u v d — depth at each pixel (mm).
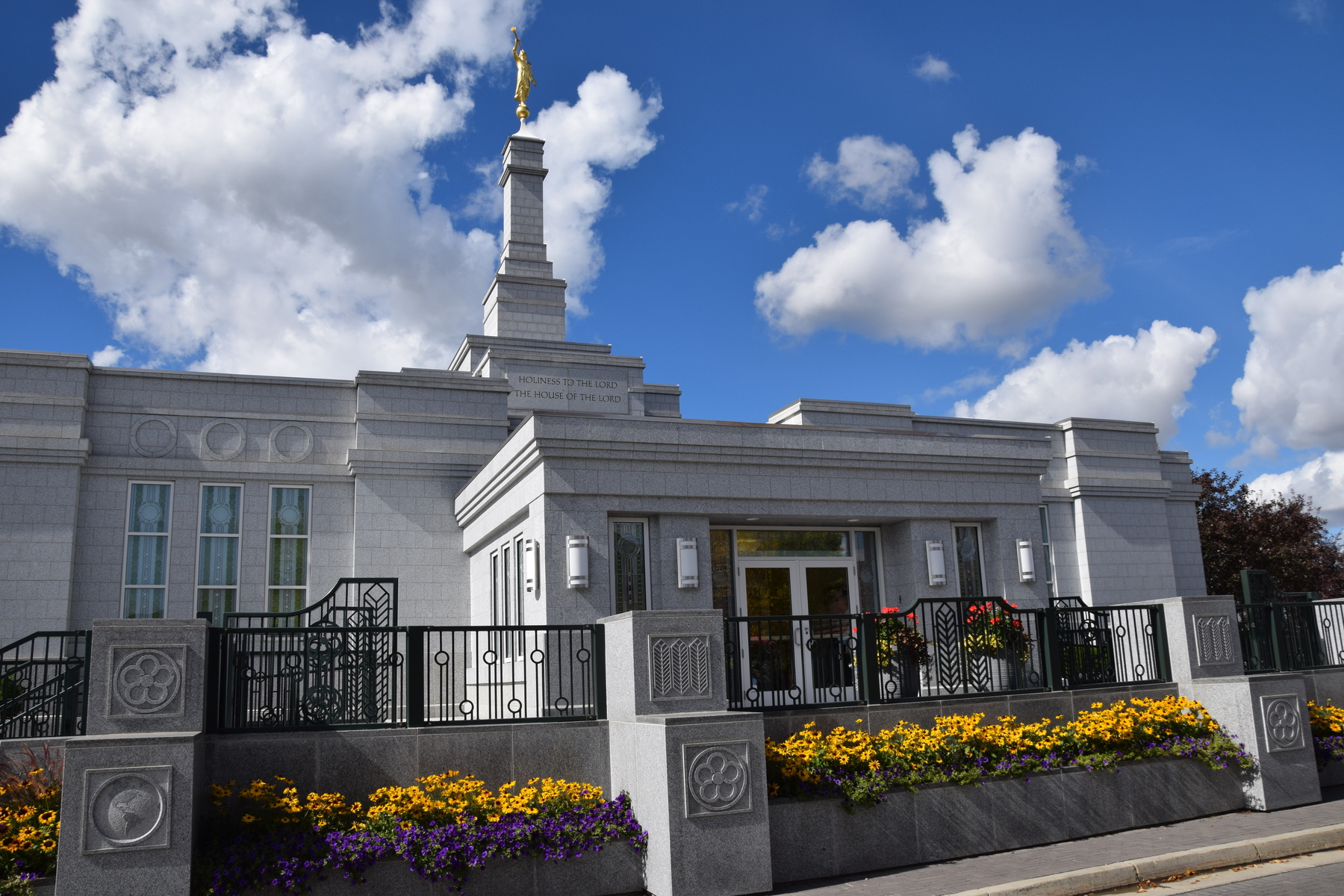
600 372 23969
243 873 8133
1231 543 32406
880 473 15578
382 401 19344
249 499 18594
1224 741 12250
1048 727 11773
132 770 7918
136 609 17609
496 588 16859
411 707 9727
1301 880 9109
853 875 9664
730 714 9211
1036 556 16578
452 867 8531
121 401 18172
